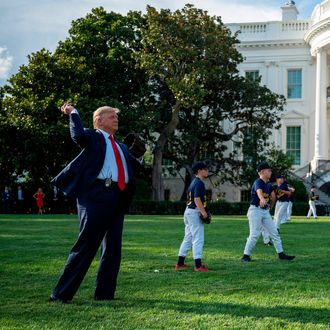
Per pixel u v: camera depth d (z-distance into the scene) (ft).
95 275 24.11
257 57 145.59
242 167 122.62
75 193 18.24
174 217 85.76
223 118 119.24
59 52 114.83
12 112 105.91
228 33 112.68
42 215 91.50
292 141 143.13
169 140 116.88
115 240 19.06
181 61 106.73
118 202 18.70
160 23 105.40
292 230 55.16
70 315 16.46
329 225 64.23
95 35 114.42
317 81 133.59
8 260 28.91
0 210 113.70
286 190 52.70
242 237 45.14
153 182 115.96
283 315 16.92
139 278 23.68
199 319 16.12
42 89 108.27
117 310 17.20
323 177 124.67
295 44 142.61
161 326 15.26
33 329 14.87
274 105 117.60
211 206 110.11
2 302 18.28
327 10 134.72
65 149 106.63
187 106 103.55
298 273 25.63
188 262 29.27
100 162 18.31
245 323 15.74
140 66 106.42
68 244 37.73
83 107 100.17
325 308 17.93
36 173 112.47
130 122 103.30
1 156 107.96
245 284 22.36
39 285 21.61
